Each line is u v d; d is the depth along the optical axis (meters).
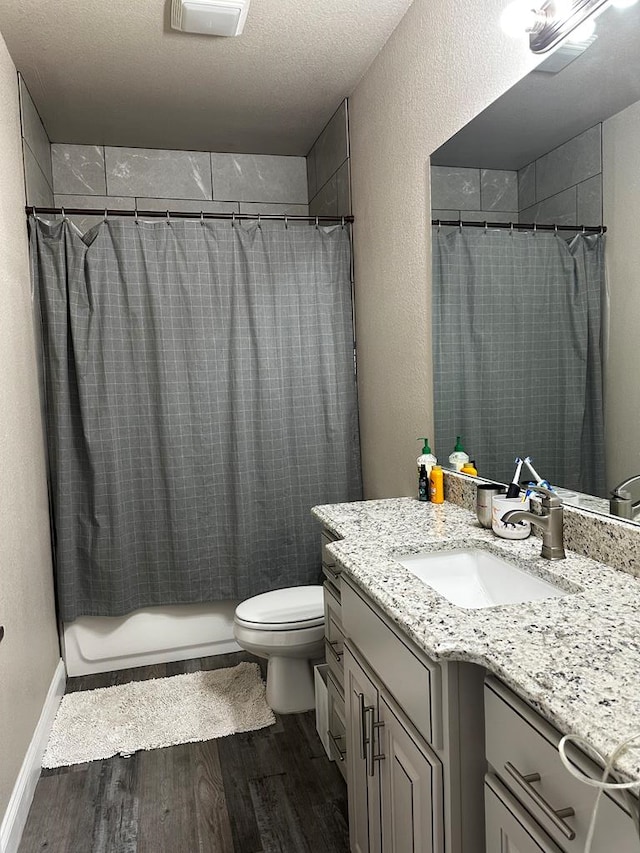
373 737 1.46
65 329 2.78
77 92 2.84
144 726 2.45
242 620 2.44
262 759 2.23
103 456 2.85
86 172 3.48
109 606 2.91
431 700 1.12
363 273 2.93
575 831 0.83
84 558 2.90
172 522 2.96
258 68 2.68
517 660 0.99
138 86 2.81
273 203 3.72
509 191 1.82
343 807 1.96
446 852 1.13
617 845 0.75
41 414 2.73
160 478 2.96
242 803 2.00
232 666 2.98
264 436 3.03
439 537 1.77
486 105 1.86
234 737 2.37
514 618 1.17
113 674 2.96
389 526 1.92
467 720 1.10
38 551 2.50
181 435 2.95
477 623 1.15
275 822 1.90
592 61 1.48
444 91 2.09
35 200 2.90
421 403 2.41
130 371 2.90
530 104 1.68
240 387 2.99
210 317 2.96
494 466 1.98
